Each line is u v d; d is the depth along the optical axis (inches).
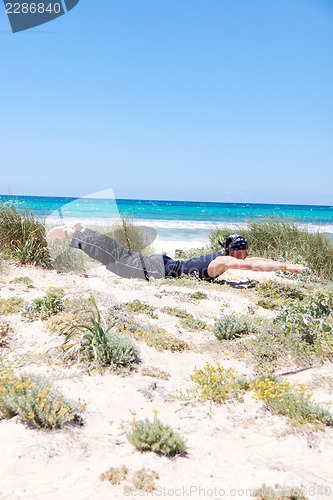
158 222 1209.4
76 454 122.0
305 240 460.8
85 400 154.6
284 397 160.7
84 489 108.2
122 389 163.8
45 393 140.2
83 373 174.4
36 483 108.8
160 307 262.4
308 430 144.1
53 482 109.9
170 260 308.0
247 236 475.5
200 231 946.1
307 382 184.4
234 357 207.2
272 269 278.8
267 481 116.4
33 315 228.7
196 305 276.8
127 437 131.3
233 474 119.6
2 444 122.6
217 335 229.9
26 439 126.0
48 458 118.7
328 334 236.7
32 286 278.2
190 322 245.6
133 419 138.4
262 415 154.3
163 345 208.5
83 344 189.6
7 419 137.7
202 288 311.6
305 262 422.6
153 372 181.8
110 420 143.2
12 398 137.0
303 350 216.4
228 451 130.9
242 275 378.9
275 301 299.0
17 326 217.0
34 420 132.7
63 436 129.7
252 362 202.7
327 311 268.1
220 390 166.7
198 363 199.0
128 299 263.4
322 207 3422.7
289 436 140.3
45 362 181.9
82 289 269.6
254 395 164.7
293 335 227.8
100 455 123.0
